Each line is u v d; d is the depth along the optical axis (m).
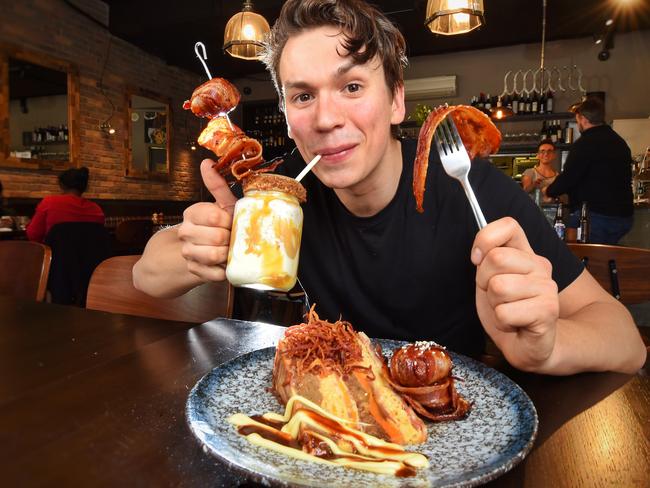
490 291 0.77
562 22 6.32
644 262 1.71
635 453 0.70
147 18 6.51
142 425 0.78
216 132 0.92
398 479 0.59
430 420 0.77
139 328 1.38
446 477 0.59
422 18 6.06
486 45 7.24
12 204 5.50
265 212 0.77
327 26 0.99
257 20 3.30
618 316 1.10
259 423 0.75
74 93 6.31
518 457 0.61
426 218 1.36
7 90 5.48
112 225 6.77
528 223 1.30
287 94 1.05
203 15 6.18
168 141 8.02
